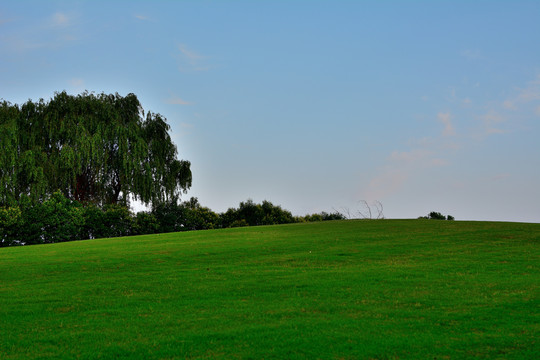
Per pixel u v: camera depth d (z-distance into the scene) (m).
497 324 11.38
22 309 13.98
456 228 33.78
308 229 36.97
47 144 49.53
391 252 24.38
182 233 38.41
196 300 14.73
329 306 13.45
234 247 27.73
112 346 10.27
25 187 47.59
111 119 50.84
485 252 23.61
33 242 43.88
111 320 12.53
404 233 31.94
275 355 9.47
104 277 19.61
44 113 49.09
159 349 9.99
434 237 29.56
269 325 11.56
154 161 53.44
